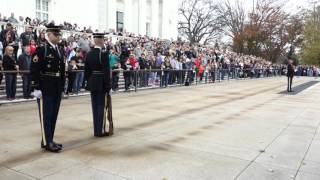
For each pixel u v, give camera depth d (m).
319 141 7.04
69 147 6.11
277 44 52.72
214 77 23.52
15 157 5.49
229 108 11.19
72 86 12.70
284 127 8.35
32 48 11.66
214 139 6.94
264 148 6.39
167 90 16.52
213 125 8.32
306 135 7.55
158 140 6.75
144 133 7.30
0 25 17.52
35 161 5.32
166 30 40.72
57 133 7.09
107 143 6.43
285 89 19.69
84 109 10.00
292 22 53.38
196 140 6.81
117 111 9.96
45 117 5.78
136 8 35.88
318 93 17.66
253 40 48.94
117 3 33.47
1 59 12.13
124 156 5.68
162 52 21.34
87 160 5.43
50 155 5.63
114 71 14.23
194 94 15.10
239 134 7.45
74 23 26.05
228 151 6.12
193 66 21.09
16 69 10.95
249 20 50.72
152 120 8.74
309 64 50.44
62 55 5.93
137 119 8.82
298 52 53.94
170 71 18.28
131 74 15.39
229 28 56.53
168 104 11.67
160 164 5.34
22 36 14.96
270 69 38.97
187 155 5.82
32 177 4.70
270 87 21.00
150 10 37.84
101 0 31.22
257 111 10.73
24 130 7.21
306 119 9.55
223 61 27.00
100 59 6.68
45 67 5.68
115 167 5.15
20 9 22.95
